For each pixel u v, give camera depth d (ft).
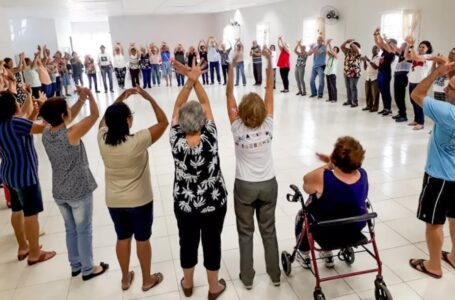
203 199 7.20
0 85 18.67
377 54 24.26
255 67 39.11
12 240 10.94
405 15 23.49
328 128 21.33
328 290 8.27
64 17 45.52
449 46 21.20
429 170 7.97
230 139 19.80
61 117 7.79
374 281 8.01
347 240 7.55
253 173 7.60
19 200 9.39
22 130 8.61
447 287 8.24
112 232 11.10
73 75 38.63
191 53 40.75
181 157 6.99
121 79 42.45
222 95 34.04
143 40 53.21
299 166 15.66
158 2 32.01
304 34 35.22
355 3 28.35
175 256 9.80
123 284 8.55
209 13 54.54
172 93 36.40
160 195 13.46
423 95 7.50
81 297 8.43
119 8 36.81
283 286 8.48
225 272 9.05
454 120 7.08
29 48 44.21
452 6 20.68
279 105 28.48
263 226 8.14
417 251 9.55
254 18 44.04
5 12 28.53
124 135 7.29
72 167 8.05
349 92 26.91
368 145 17.92
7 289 8.81
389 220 11.07
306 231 7.80
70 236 8.81
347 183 7.16
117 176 7.52
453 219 8.54
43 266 9.63
